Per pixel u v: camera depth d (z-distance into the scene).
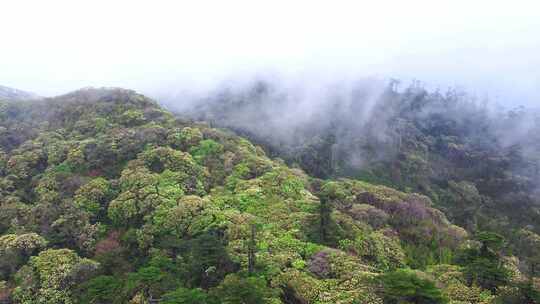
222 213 43.59
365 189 60.44
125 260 40.78
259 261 37.00
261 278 34.56
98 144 56.34
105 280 34.28
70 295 36.25
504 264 40.94
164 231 42.44
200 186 49.78
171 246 39.56
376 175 102.88
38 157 55.81
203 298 30.72
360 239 43.06
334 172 97.75
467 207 95.25
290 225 43.47
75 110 68.81
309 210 47.16
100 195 47.81
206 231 41.22
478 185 114.25
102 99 71.81
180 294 30.83
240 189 50.28
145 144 56.47
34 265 38.28
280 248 39.53
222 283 33.09
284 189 50.84
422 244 50.12
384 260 41.66
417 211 57.22
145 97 73.25
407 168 110.38
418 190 100.56
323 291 33.50
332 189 54.88
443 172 116.75
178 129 60.25
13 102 75.31
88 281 35.62
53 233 43.41
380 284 32.09
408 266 43.84
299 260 37.78
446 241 52.25
